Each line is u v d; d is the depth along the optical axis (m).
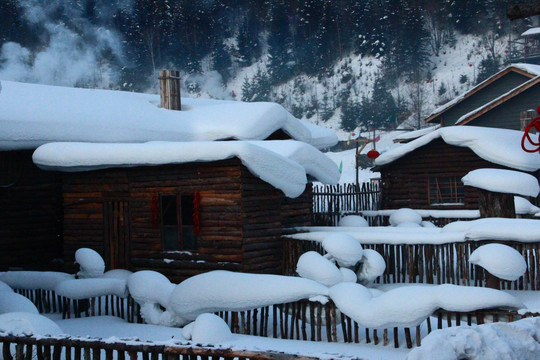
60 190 18.17
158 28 116.44
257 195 14.58
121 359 6.73
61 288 12.27
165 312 11.23
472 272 13.70
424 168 22.88
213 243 14.25
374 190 24.88
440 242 13.17
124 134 18.53
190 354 6.40
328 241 12.54
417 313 8.83
